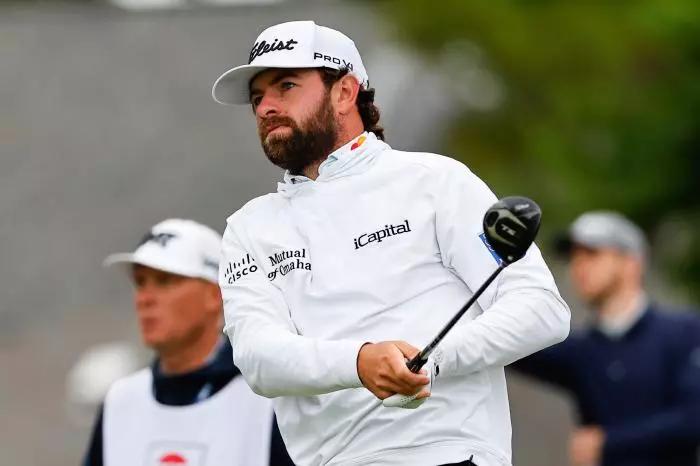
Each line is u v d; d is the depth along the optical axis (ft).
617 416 96.99
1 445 186.09
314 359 51.67
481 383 54.13
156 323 76.95
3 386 202.49
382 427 53.67
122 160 270.26
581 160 170.09
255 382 53.78
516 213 49.98
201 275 77.30
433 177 54.85
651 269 173.68
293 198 55.93
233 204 257.55
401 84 262.67
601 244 97.35
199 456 75.00
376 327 53.72
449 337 52.34
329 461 54.75
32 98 285.64
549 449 193.88
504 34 183.32
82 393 186.09
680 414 94.73
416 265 54.13
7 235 249.14
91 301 232.12
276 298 55.06
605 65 173.88
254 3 310.04
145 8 312.09
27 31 303.89
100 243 247.09
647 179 166.40
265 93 55.77
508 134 188.96
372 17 280.51
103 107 284.61
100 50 299.58
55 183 263.49
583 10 178.29
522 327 52.70
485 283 50.11
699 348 95.91
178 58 299.38
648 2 170.40
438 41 194.29
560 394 205.46
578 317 198.49
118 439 77.25
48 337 220.23
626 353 96.89
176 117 283.38
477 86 195.42
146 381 77.71
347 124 55.98
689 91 165.89
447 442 53.11
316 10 299.99
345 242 54.54
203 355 76.79
